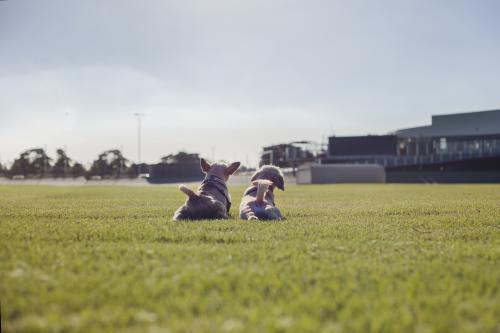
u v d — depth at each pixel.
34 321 1.79
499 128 62.56
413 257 3.21
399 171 55.97
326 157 56.41
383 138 55.81
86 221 5.73
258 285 2.33
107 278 2.50
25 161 64.62
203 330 1.70
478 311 1.93
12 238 4.04
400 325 1.76
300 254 3.22
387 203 10.34
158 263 2.88
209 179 6.27
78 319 1.82
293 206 9.20
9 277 2.49
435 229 5.00
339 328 1.72
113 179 60.72
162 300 2.08
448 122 65.56
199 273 2.58
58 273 2.62
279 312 1.88
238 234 4.28
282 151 52.81
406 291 2.25
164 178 57.50
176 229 4.68
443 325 1.76
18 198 13.62
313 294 2.16
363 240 4.03
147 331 1.71
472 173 53.75
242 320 1.83
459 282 2.44
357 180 43.97
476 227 5.21
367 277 2.52
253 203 5.95
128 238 4.12
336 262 2.99
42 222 5.58
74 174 63.09
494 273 2.63
